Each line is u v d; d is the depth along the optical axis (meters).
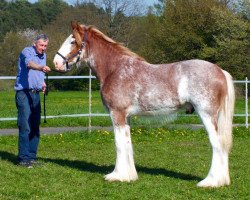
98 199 6.93
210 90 7.36
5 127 16.62
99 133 14.15
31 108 9.23
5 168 9.01
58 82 46.03
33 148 9.38
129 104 7.81
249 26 42.69
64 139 13.42
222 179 7.54
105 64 8.12
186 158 10.53
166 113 7.70
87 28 8.37
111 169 9.18
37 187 7.64
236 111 21.88
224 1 46.75
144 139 13.56
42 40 9.02
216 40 42.72
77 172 8.73
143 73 7.75
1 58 50.25
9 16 75.06
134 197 7.01
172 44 45.47
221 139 7.45
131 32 51.84
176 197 7.04
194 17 45.34
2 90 42.91
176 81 7.49
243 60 42.47
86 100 33.97
